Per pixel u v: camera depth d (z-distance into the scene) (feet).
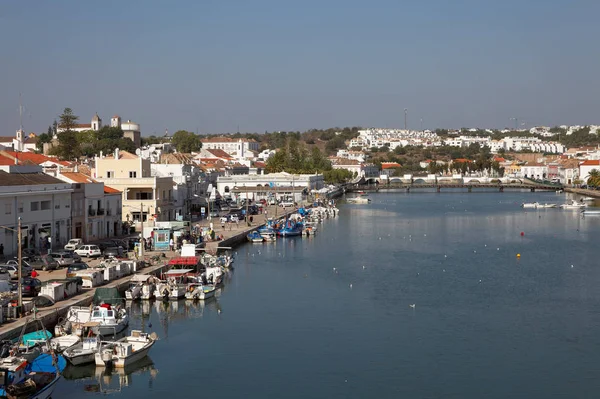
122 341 233.14
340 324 277.64
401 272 391.04
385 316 290.15
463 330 269.85
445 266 412.36
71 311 247.70
